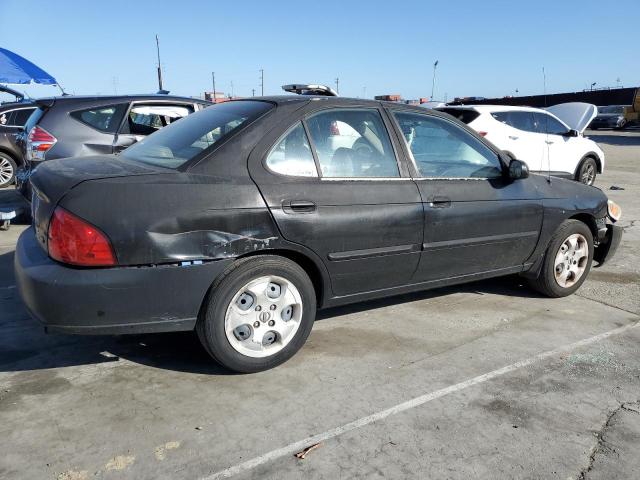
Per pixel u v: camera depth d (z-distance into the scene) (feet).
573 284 16.24
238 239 10.27
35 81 45.83
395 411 9.91
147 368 11.25
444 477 8.22
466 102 47.78
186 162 10.60
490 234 13.91
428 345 12.72
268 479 8.07
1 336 12.57
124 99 22.63
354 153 12.13
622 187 39.24
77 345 12.24
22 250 10.49
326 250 11.32
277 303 11.05
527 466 8.52
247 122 11.18
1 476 7.93
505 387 10.87
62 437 8.87
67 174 10.21
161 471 8.16
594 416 9.93
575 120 41.75
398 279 12.76
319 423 9.48
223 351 10.53
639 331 13.82
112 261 9.39
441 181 13.14
